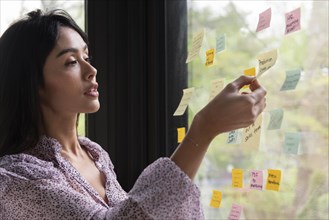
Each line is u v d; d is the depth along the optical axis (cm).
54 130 124
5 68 122
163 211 95
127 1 182
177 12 173
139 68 179
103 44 183
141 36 178
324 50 118
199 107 161
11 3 190
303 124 123
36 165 112
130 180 180
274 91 130
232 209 143
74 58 120
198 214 97
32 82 119
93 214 102
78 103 119
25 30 120
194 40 153
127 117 182
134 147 179
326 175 118
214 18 156
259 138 122
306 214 123
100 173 130
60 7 190
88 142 135
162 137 174
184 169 97
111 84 182
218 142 152
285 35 128
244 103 96
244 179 142
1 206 111
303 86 123
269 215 134
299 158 125
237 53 145
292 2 127
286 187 129
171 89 173
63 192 106
